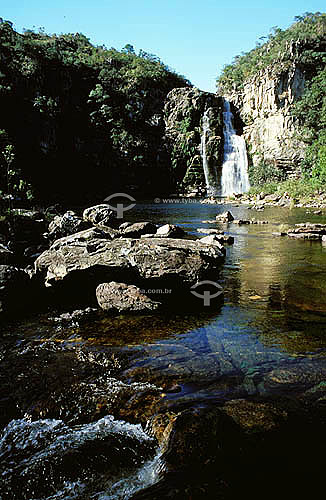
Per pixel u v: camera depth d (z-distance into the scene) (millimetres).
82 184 66062
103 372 5113
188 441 3506
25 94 61125
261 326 6742
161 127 78188
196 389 4625
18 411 4320
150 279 8336
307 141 68438
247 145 75625
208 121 71125
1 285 7492
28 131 58281
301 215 29109
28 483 3359
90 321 7082
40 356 5621
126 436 3879
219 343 5996
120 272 8367
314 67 75125
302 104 69938
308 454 3441
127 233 14953
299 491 3033
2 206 15977
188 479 3143
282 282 9727
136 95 79938
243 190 70812
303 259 12516
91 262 8422
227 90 98688
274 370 5047
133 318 7227
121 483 3309
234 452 3420
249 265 11680
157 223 23328
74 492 3254
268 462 3332
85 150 68500
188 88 79312
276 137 70875
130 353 5680
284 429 3770
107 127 71250
